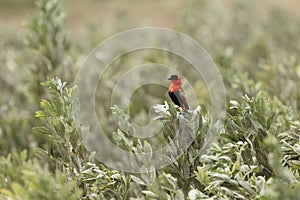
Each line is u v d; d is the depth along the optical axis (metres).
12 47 19.73
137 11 39.59
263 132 6.67
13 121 10.48
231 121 6.90
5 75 14.05
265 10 26.05
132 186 7.17
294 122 7.85
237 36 18.89
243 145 6.56
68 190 5.59
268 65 11.93
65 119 6.79
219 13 22.61
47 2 11.52
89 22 22.72
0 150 10.38
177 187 6.35
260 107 6.81
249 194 5.84
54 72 10.93
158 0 40.97
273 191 5.41
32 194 5.44
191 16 20.59
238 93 9.48
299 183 5.60
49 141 6.95
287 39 18.16
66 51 11.73
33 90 11.05
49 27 11.28
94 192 6.77
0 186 7.87
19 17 41.53
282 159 6.61
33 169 7.83
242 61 14.59
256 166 6.17
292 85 11.02
